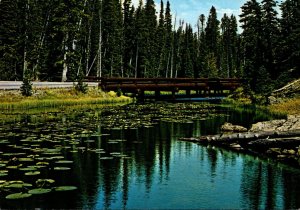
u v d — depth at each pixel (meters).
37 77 48.19
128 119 27.69
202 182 12.70
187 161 15.53
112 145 18.25
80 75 42.00
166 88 51.47
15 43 46.03
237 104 44.19
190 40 84.62
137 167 14.41
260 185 12.41
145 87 49.50
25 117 27.14
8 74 47.12
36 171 12.91
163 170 14.08
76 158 15.35
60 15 44.75
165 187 12.12
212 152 17.30
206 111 35.41
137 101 46.97
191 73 77.19
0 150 16.17
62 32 44.88
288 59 47.56
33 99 34.75
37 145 17.19
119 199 10.92
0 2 48.00
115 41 63.22
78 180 12.53
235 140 18.66
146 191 11.70
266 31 54.06
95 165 14.40
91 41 63.91
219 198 11.17
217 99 54.00
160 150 17.48
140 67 70.25
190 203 10.73
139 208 10.28
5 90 34.28
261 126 21.44
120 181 12.59
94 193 11.34
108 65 65.62
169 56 80.69
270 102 39.72
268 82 43.34
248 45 56.25
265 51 50.78
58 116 28.31
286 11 51.66
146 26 70.38
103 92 45.09
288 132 17.78
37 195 11.04
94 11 62.19
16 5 46.44
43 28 50.19
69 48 45.41
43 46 48.66
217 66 90.31
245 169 14.43
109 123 25.36
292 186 12.38
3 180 12.11
